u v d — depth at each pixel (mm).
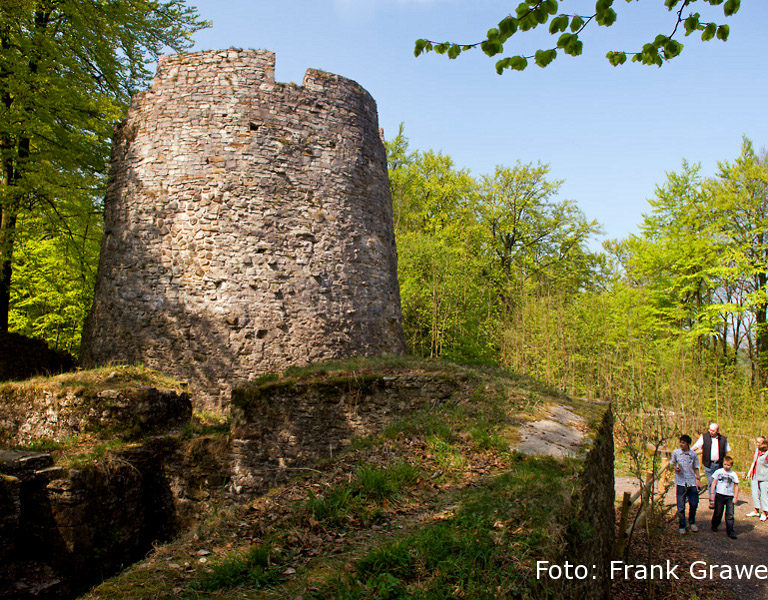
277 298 10758
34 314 18266
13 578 5809
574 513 4492
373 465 5742
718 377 19359
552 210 28406
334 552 4066
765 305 22078
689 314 22609
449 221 28203
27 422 8055
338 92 12148
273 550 4059
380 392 8555
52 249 15508
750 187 21438
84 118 13375
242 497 7988
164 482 7832
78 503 6387
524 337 20750
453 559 3619
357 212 12000
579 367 21781
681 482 9672
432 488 5250
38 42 12109
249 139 11094
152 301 10805
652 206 24562
